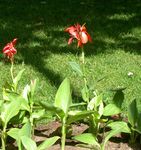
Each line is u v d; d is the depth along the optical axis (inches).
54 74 162.7
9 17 239.3
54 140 95.1
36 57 178.5
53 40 199.8
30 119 109.4
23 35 207.5
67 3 270.2
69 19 235.5
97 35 207.8
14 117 109.0
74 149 107.5
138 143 110.5
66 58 177.8
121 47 191.5
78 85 154.0
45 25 224.1
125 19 235.6
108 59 177.0
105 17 239.5
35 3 270.4
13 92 110.6
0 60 174.9
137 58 179.2
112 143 110.8
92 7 260.5
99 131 114.6
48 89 150.1
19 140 96.0
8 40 200.7
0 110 105.0
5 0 277.4
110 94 141.3
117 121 110.3
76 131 116.5
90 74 162.6
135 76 161.3
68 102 101.0
